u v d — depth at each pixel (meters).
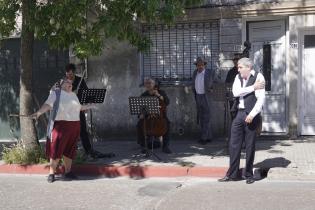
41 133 12.32
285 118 11.29
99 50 8.80
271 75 11.34
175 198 7.42
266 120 11.42
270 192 7.60
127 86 11.91
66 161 8.79
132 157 9.84
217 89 9.22
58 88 8.62
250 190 7.76
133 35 8.80
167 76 11.86
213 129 11.44
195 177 8.77
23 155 9.49
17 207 7.10
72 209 6.95
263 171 8.71
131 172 8.97
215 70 11.51
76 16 8.48
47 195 7.74
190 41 11.70
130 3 8.30
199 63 10.90
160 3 8.73
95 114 12.05
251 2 11.04
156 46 11.88
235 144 8.29
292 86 10.98
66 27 8.70
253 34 11.44
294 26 10.87
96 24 8.48
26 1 8.85
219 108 11.36
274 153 9.74
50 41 9.33
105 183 8.50
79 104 8.72
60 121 8.57
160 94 10.04
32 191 8.01
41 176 9.12
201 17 11.34
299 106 11.15
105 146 11.16
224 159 9.41
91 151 9.76
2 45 12.12
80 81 9.47
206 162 9.19
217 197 7.40
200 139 11.08
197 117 11.17
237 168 8.36
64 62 12.27
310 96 11.15
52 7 8.55
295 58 10.92
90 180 8.77
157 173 8.88
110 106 12.00
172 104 11.67
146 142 9.79
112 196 7.61
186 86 11.56
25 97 9.52
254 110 7.95
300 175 8.41
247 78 8.07
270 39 11.31
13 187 8.30
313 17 10.76
